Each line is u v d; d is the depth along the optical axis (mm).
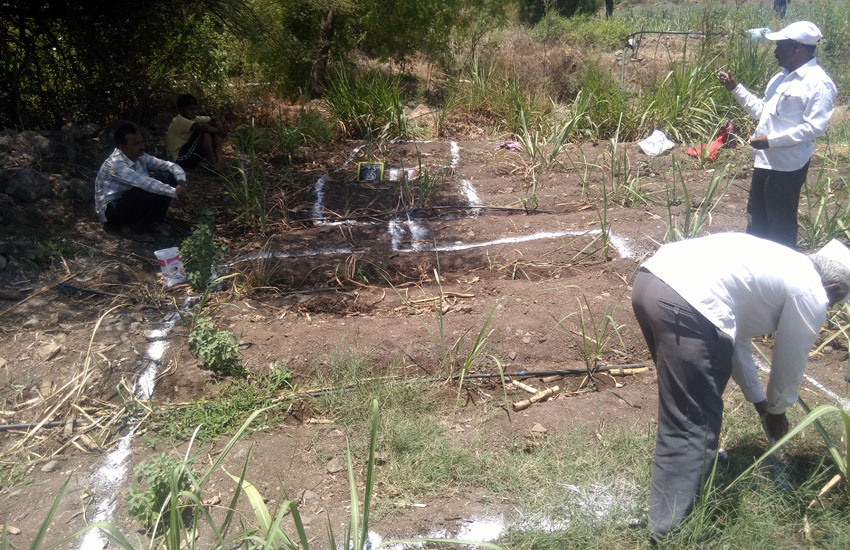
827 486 3305
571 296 5273
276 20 10391
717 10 13258
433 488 3582
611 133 9250
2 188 6008
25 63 7910
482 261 5957
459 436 3959
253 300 5309
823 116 5098
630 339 4832
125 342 4680
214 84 10000
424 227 6621
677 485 3070
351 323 4969
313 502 3504
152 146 8070
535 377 4559
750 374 3400
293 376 4484
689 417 3045
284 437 3967
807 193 5941
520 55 13594
